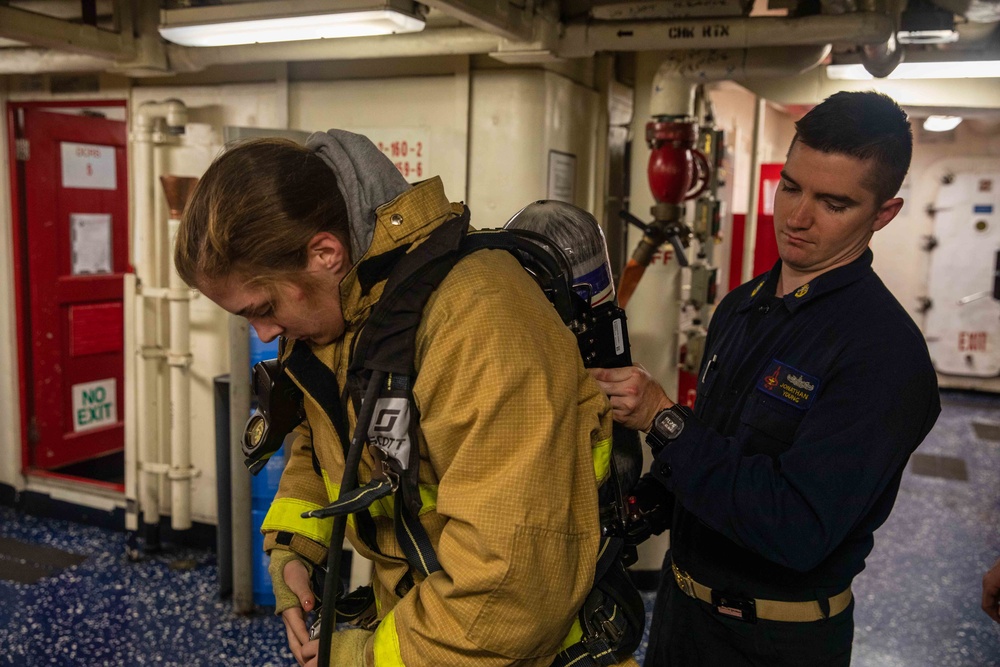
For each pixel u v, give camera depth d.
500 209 3.10
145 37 3.04
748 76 2.80
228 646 2.99
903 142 1.33
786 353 1.40
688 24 2.55
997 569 1.60
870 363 1.28
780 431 1.36
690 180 2.86
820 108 1.38
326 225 0.88
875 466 1.23
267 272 0.87
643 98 3.20
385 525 1.03
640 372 1.25
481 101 3.07
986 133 7.11
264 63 3.38
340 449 1.00
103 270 4.62
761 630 1.44
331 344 0.97
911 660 3.02
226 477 3.32
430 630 0.87
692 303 3.45
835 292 1.39
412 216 0.91
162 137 3.51
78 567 3.63
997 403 7.20
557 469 0.86
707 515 1.26
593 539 0.91
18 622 3.11
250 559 3.20
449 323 0.87
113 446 4.74
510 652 0.85
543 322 0.92
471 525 0.84
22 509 4.30
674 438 1.26
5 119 4.05
